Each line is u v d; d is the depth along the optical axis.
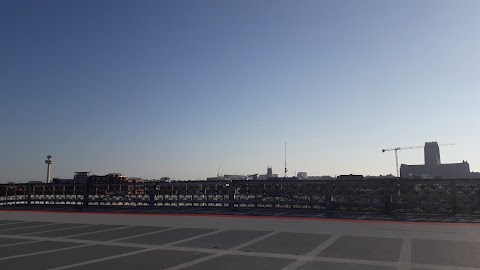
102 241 10.43
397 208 17.39
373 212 17.75
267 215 17.05
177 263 7.71
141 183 22.83
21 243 10.23
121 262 7.84
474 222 14.12
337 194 18.56
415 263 7.47
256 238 10.63
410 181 17.28
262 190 20.27
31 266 7.57
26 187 25.34
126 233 11.90
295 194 19.53
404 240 10.05
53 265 7.64
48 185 24.88
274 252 8.69
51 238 11.05
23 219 16.52
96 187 23.61
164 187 22.20
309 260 7.84
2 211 21.11
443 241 9.85
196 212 18.94
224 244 9.77
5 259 8.21
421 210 17.09
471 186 16.41
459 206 16.52
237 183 20.81
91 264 7.70
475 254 8.26
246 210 19.61
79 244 10.00
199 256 8.34
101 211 20.30
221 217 16.42
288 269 7.14
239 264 7.58
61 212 20.02
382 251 8.63
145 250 9.08
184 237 10.95
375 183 17.89
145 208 21.75
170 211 19.69
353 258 7.97
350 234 11.18
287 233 11.48
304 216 16.48
